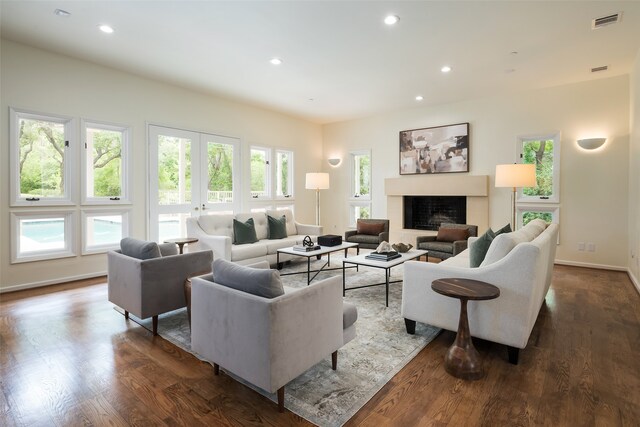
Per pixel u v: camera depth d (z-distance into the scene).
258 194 6.55
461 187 5.89
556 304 3.40
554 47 3.77
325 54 3.96
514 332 2.17
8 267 3.75
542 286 2.59
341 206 7.58
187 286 2.59
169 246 3.28
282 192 7.04
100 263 4.45
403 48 3.79
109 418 1.69
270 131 6.66
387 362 2.24
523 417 1.69
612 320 2.98
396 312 3.16
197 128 5.45
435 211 6.39
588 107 4.91
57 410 1.75
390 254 3.62
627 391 1.91
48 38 3.62
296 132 7.22
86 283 4.11
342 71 4.51
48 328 2.79
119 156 4.65
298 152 7.28
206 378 2.06
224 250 4.20
